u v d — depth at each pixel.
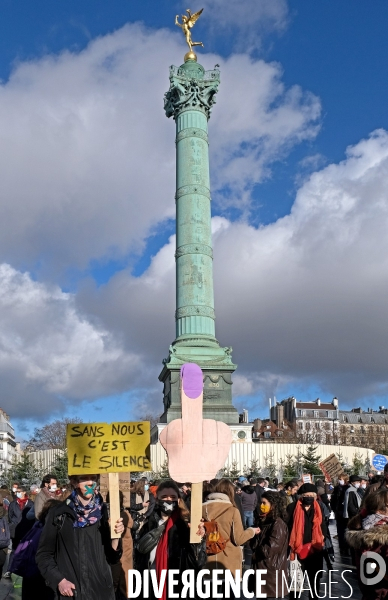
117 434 8.91
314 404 181.75
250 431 71.19
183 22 83.38
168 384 72.31
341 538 24.11
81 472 8.70
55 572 8.19
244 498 27.08
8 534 15.48
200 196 73.38
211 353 71.00
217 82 77.69
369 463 73.12
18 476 71.62
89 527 8.58
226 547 10.16
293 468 67.81
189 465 8.87
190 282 71.44
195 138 75.38
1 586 19.45
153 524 10.48
